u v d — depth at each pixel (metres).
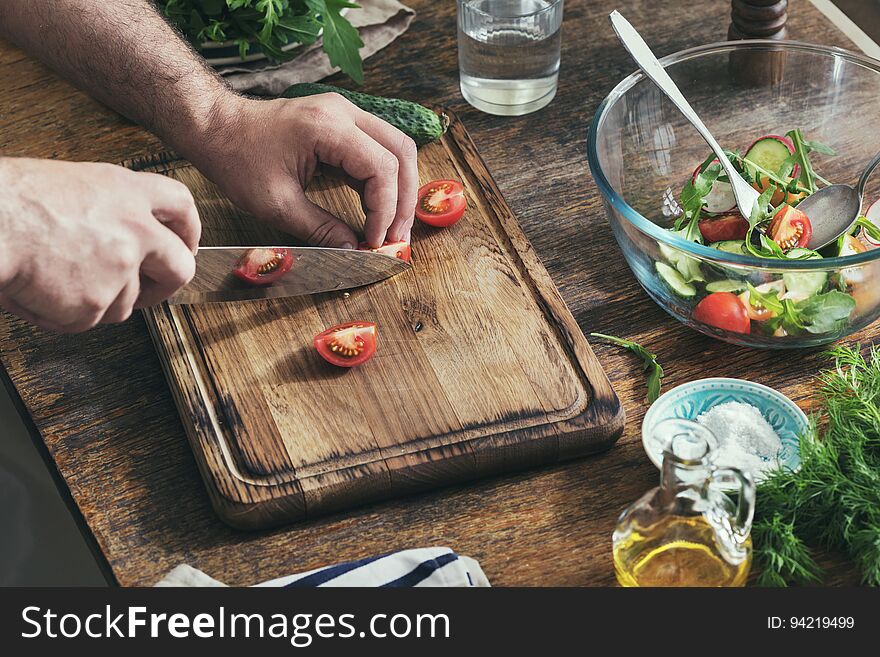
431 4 1.68
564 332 1.13
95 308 0.94
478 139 1.44
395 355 1.12
